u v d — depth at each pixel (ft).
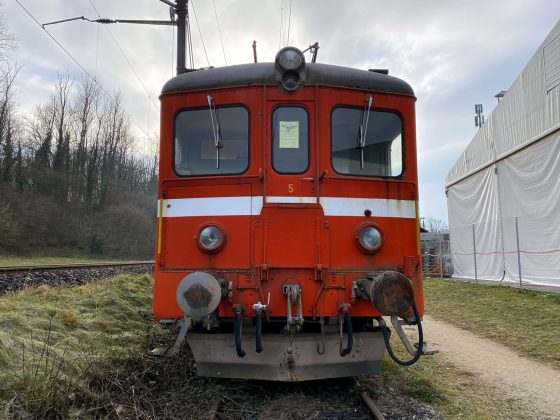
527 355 25.89
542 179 50.62
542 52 49.65
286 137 17.33
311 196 16.92
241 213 16.80
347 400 16.83
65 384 14.53
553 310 36.68
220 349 16.55
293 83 17.29
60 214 153.07
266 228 16.48
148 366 18.89
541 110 50.11
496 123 61.11
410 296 14.90
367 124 18.08
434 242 97.04
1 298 25.35
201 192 17.16
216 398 15.98
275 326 17.35
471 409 16.99
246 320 16.66
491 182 63.00
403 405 16.65
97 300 28.35
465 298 48.67
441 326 35.76
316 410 15.72
